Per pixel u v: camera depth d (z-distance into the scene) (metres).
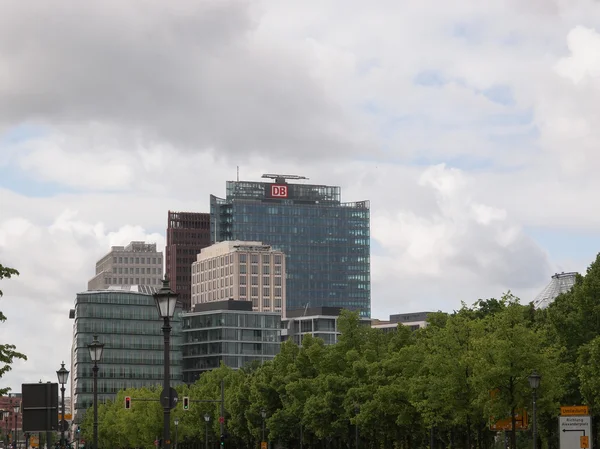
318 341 188.25
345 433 163.62
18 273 62.16
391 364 144.62
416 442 161.00
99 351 77.06
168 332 53.19
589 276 121.81
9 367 63.03
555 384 109.12
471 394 117.31
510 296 115.94
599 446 124.88
